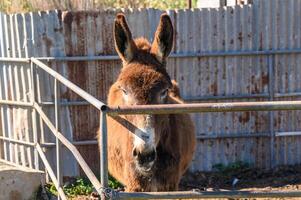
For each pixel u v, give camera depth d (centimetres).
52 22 1130
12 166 1011
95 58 1139
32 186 952
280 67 1206
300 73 1215
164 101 532
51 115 1143
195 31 1178
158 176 567
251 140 1217
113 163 638
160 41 558
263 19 1195
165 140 558
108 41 1146
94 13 1135
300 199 957
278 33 1205
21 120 1174
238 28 1191
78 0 1443
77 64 1140
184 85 1186
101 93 1155
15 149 1196
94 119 1155
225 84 1198
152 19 1159
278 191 431
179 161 589
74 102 1139
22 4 1648
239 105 413
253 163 1222
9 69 1171
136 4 1683
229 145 1214
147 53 562
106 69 1150
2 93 1193
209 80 1194
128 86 516
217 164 1213
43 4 1465
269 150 1222
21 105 1162
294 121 1220
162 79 523
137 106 406
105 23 1142
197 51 1184
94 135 1156
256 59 1200
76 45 1138
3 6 1697
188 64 1183
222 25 1186
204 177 1179
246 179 1170
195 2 1822
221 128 1206
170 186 579
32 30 1132
